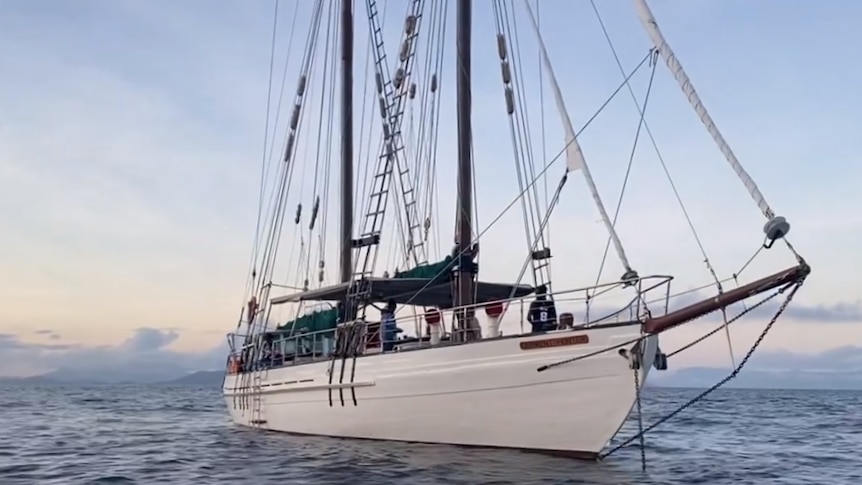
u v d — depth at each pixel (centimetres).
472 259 2403
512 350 2009
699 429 3759
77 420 4531
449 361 2108
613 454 2480
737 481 1956
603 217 2016
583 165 2098
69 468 2186
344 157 3328
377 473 1850
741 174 1695
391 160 2873
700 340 1884
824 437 3366
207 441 2877
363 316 2556
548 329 2031
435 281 2488
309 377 2564
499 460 1966
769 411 6009
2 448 2772
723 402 8481
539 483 1692
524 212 2558
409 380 2192
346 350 2405
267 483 1805
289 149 3653
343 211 3278
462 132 2555
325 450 2286
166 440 3048
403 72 3031
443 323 2288
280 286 3431
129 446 2809
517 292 2597
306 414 2600
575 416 1930
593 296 1973
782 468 2259
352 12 3441
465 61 2594
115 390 15362
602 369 1891
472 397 2067
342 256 3238
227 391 3359
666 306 1869
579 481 1716
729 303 1794
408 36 3053
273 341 2903
